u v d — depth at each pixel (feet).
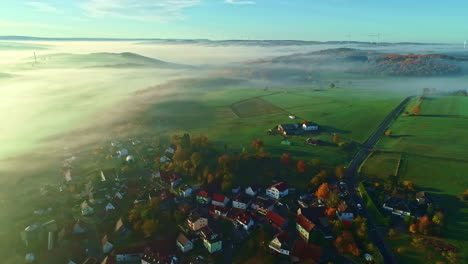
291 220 452.76
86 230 436.35
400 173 565.53
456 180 528.63
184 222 450.71
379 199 481.46
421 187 516.32
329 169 590.55
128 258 384.06
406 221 423.23
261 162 614.75
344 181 553.64
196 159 592.60
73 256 383.65
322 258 371.56
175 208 489.26
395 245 390.21
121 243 411.34
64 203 514.27
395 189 499.10
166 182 563.48
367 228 426.10
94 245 411.13
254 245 401.29
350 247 377.09
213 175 562.66
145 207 465.47
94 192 529.45
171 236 418.92
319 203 483.10
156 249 385.91
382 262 356.18
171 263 368.07
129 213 462.19
